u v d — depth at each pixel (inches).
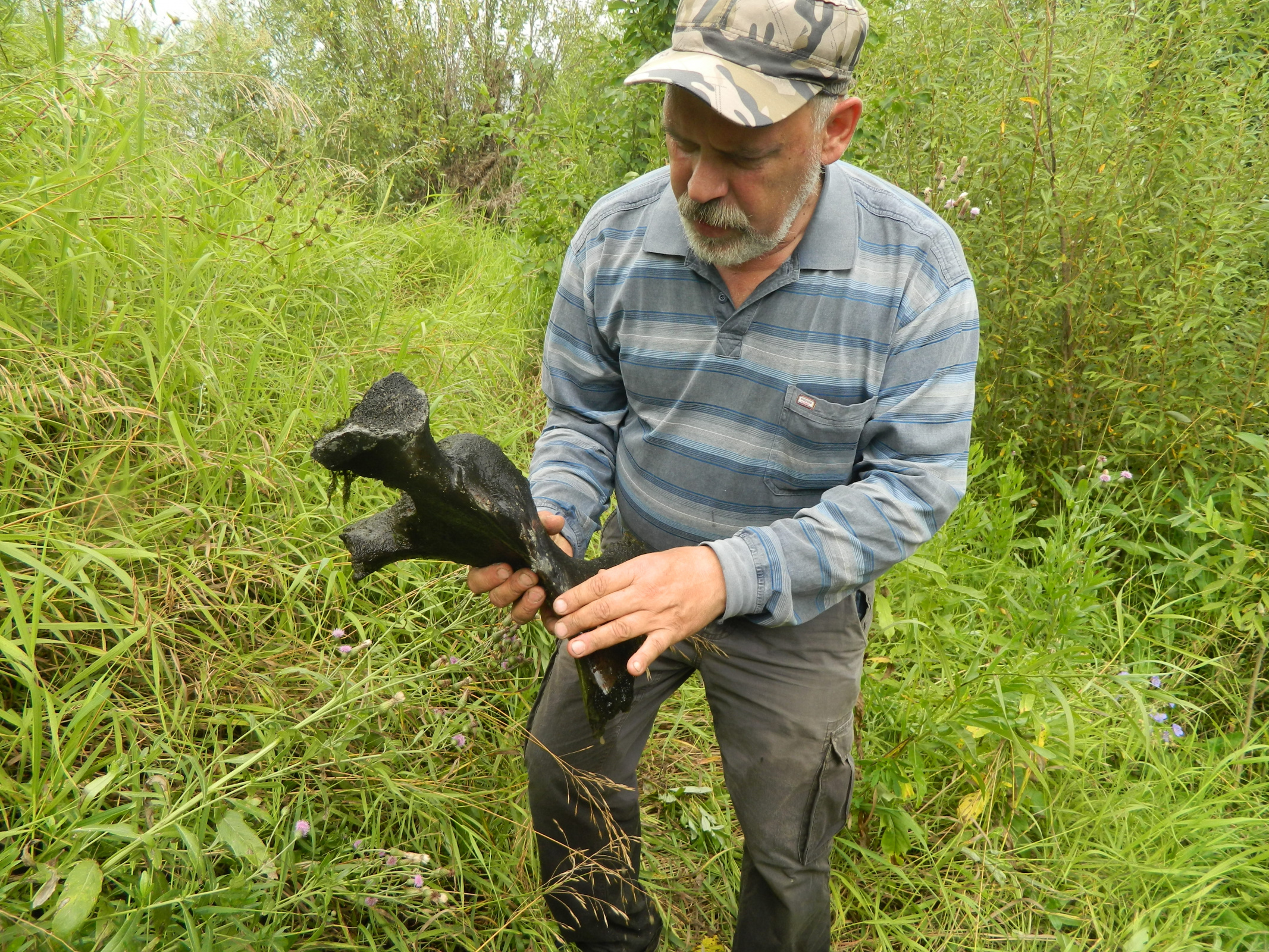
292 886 65.6
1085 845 94.4
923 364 60.6
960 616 109.8
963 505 120.0
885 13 158.6
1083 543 117.2
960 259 61.1
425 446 44.3
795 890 70.8
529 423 136.3
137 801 56.2
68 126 82.8
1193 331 125.9
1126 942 84.5
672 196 64.6
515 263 201.2
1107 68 136.9
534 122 193.6
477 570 56.6
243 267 110.9
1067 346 138.5
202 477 83.7
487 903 74.5
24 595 59.4
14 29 90.7
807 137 53.9
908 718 94.3
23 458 69.1
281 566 84.9
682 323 64.7
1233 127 132.1
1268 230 132.6
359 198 184.4
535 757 72.6
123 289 88.3
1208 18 134.9
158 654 64.6
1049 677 94.4
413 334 119.0
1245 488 127.2
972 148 142.3
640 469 70.7
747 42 51.5
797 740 68.2
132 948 50.1
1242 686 113.7
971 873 91.6
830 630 67.7
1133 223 133.8
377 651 79.3
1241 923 86.4
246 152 124.0
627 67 169.2
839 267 60.4
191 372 89.4
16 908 50.2
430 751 77.4
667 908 88.9
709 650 69.0
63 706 59.7
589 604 53.8
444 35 263.9
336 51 256.1
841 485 64.1
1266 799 100.7
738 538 58.2
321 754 71.0
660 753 102.0
